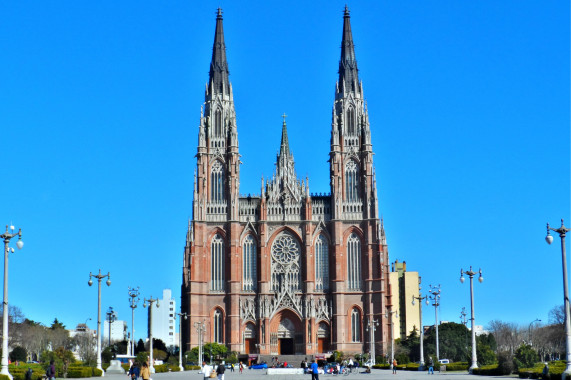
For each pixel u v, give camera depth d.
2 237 76.69
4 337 75.69
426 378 101.75
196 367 186.00
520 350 142.25
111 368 132.88
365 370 152.25
